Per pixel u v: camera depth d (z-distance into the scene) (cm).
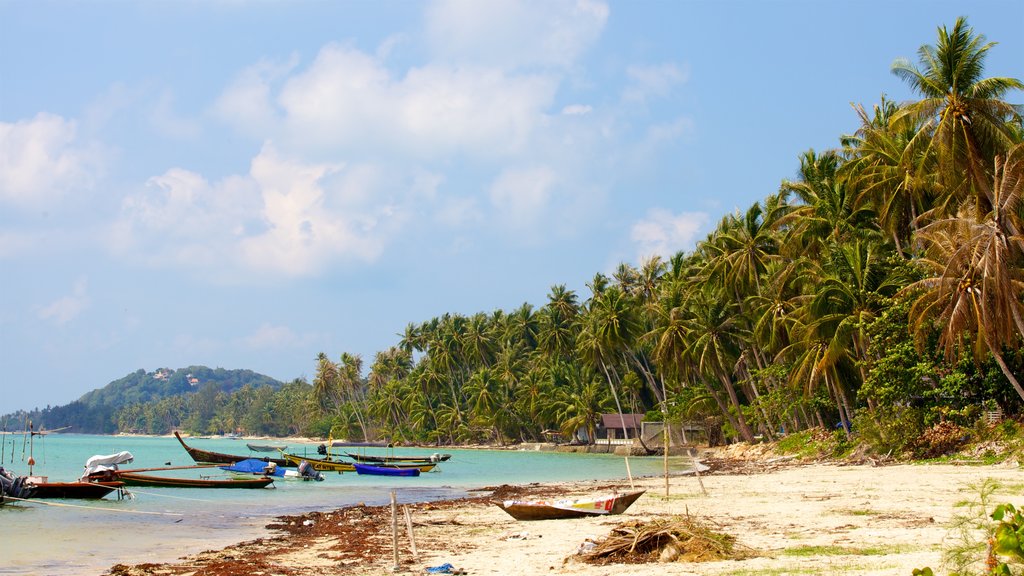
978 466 4012
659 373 8975
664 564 1617
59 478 5469
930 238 3953
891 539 1856
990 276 3512
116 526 2817
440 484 5084
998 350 3909
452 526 2652
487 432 13400
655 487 4084
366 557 2002
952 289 3772
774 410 6775
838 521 2305
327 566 1872
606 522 2572
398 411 15200
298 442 19175
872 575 1311
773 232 6538
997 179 3622
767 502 2997
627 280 10306
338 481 5231
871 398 5194
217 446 15638
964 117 3984
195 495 3959
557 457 9588
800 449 6197
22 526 2803
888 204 4847
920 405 4941
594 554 1738
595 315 9675
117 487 3609
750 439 7438
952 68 3959
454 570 1692
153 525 2852
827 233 5734
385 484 5016
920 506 2572
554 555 1895
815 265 5550
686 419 8831
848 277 5100
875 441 4919
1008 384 4438
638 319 9362
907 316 4650
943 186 4547
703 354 7194
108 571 1903
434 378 13988
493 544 2173
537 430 12750
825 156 5978
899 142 4928
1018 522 824
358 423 16450
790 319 5619
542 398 11794
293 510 3444
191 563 1978
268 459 5528
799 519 2400
